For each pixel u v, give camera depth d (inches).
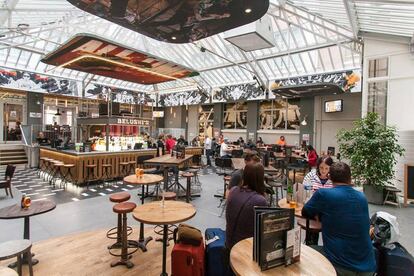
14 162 434.9
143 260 120.6
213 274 97.0
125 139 349.7
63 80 518.6
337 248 69.8
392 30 249.8
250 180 82.8
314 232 105.6
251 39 234.7
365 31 279.7
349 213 70.0
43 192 254.5
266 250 56.7
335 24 285.7
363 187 238.1
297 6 275.9
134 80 389.7
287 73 475.5
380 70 276.7
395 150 225.0
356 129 238.5
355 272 67.5
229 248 80.7
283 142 479.8
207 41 456.4
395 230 91.7
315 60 430.0
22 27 272.8
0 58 437.1
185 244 95.3
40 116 506.3
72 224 164.7
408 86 257.9
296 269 57.3
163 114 746.8
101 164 300.4
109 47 234.8
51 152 336.5
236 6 140.7
